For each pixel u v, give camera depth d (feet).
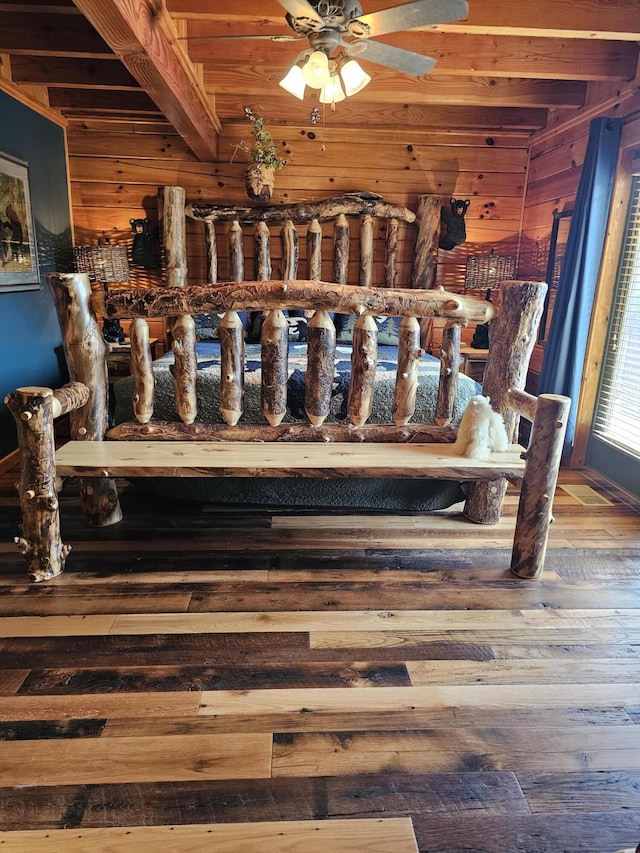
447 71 10.52
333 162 14.97
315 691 5.65
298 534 9.00
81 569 7.80
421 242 15.11
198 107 11.61
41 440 7.13
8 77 11.41
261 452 8.12
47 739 5.02
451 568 8.07
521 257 15.71
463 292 16.02
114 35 6.97
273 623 6.70
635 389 11.14
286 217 14.73
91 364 8.38
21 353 12.25
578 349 11.66
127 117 14.17
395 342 14.39
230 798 4.50
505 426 9.02
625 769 4.87
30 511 7.29
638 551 8.72
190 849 4.09
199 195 15.05
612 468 11.73
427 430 8.78
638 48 10.44
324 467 7.64
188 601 7.10
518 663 6.13
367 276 15.19
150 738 5.05
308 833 4.23
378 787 4.62
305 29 6.87
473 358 14.24
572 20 8.66
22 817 4.32
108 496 9.02
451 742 5.08
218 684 5.72
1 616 6.73
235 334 8.06
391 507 9.62
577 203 11.29
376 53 7.54
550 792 4.63
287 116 14.06
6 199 11.34
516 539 7.86
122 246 14.51
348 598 7.25
